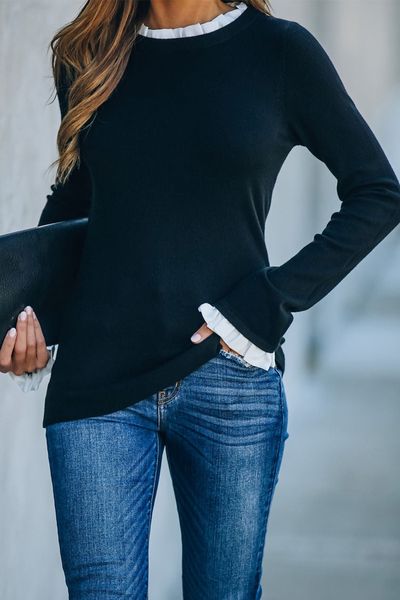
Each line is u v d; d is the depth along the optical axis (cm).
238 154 349
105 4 364
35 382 388
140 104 358
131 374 357
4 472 478
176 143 353
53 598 570
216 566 370
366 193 356
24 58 510
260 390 363
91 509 354
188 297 353
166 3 363
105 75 359
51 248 385
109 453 356
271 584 656
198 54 358
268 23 360
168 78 358
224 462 361
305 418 1116
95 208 365
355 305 1850
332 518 789
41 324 385
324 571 680
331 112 356
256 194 358
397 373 1350
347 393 1236
